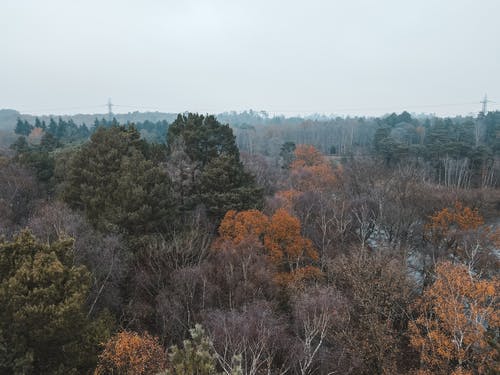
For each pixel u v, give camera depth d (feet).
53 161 178.50
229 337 69.00
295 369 74.08
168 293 85.97
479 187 222.89
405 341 94.17
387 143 283.79
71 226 85.35
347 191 183.11
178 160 129.29
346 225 142.00
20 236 58.80
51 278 54.29
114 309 83.51
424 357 76.64
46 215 93.04
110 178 111.45
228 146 143.33
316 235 135.74
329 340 84.79
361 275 95.86
